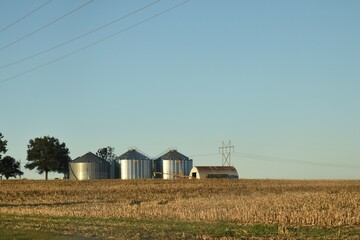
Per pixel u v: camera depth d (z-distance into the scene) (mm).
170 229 39656
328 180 146125
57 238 35562
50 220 48906
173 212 52281
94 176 163250
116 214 53062
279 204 55031
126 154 168875
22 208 64938
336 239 33000
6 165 185750
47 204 75375
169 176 166875
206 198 78062
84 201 80938
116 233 37781
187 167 170375
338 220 41344
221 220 45250
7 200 84875
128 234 37094
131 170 165375
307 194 75000
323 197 64562
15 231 40062
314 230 37219
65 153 197125
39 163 192125
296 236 34438
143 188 106375
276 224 41250
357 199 59875
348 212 44344
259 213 46188
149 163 168500
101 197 89062
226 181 133750
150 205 64438
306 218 42062
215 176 155750
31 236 36688
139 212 53719
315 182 133250
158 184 119688
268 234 35656
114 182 127062
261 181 135375
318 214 43000
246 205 55562
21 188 108688
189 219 47094
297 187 110750
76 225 43812
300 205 53594
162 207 59188
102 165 164750
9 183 124812
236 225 41281
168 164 168500
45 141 192875
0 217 53312
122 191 100375
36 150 191750
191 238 34719
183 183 124125
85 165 163125
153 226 41938
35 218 51406
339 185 117125
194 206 59094
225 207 55750
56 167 193375
